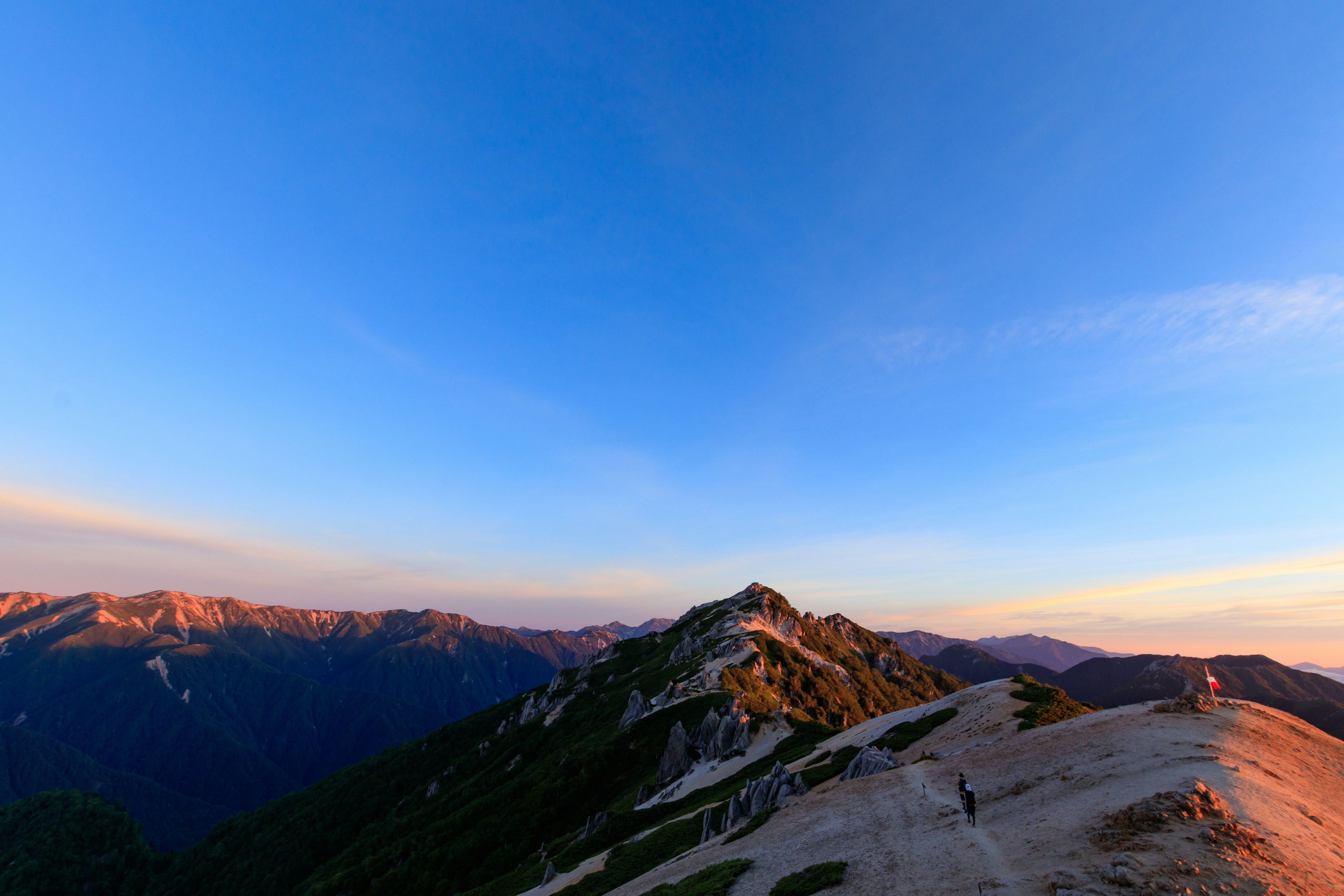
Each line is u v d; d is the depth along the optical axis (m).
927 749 65.25
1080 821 31.50
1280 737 44.28
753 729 106.56
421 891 106.44
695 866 50.62
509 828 111.75
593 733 150.75
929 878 30.02
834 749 81.25
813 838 43.84
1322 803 33.75
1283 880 23.02
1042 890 25.00
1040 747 48.38
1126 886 23.23
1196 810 29.05
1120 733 45.34
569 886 65.12
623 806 101.06
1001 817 36.19
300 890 150.25
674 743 107.38
